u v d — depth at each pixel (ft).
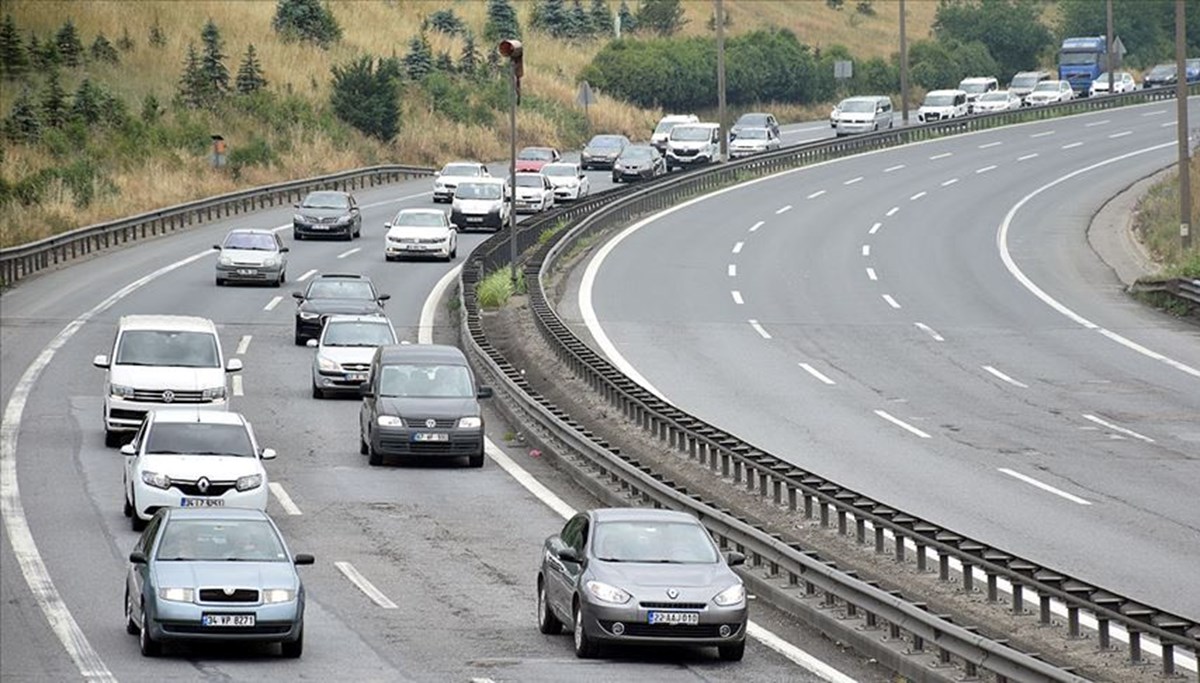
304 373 495.82
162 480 305.73
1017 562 243.19
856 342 540.11
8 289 636.89
